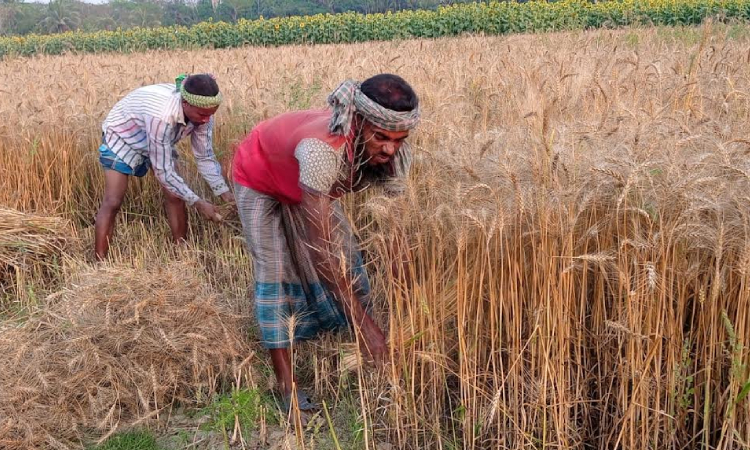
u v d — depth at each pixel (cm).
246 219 337
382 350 315
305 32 2711
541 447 300
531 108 424
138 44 2758
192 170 577
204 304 378
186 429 349
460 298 294
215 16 5700
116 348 361
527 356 310
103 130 501
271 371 378
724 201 263
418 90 537
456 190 279
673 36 985
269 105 558
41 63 1183
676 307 288
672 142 291
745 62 526
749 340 259
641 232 280
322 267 302
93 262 530
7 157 600
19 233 525
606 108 348
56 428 332
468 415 308
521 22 2231
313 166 280
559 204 274
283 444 323
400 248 302
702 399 289
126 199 600
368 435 326
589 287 315
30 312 445
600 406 308
